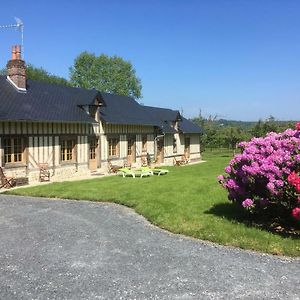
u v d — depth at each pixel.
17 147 17.61
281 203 7.99
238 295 5.32
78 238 8.09
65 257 6.88
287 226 8.57
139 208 10.92
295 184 7.42
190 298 5.24
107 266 6.43
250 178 8.23
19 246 7.52
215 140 46.00
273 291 5.45
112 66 57.72
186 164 31.05
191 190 13.65
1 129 16.59
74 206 11.63
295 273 6.11
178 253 7.12
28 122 17.91
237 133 43.03
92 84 56.56
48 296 5.30
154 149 29.59
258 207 8.38
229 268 6.32
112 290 5.49
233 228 8.46
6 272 6.17
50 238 8.08
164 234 8.46
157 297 5.27
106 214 10.50
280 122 41.47
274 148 8.42
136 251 7.23
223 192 13.01
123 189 14.21
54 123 19.45
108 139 23.92
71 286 5.62
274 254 7.05
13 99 18.38
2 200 12.74
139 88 59.88
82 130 21.48
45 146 18.94
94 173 22.31
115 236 8.27
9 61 19.61
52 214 10.45
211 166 27.91
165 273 6.12
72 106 21.77
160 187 14.54
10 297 5.27
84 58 57.34
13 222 9.50
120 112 26.12
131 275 6.04
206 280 5.84
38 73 53.75
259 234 7.96
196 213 10.07
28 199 12.91
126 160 25.92
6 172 16.91
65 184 16.14
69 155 20.84
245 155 8.50
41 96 20.58
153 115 30.72
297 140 8.10
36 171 18.41
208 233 8.25
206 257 6.88
